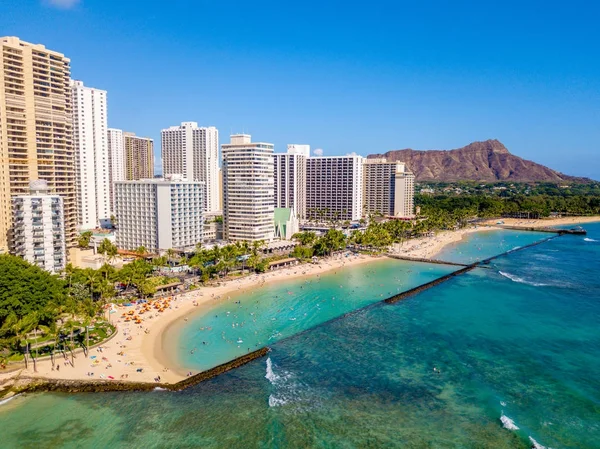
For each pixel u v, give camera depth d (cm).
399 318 16738
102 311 15712
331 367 12531
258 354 13200
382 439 9312
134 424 9681
